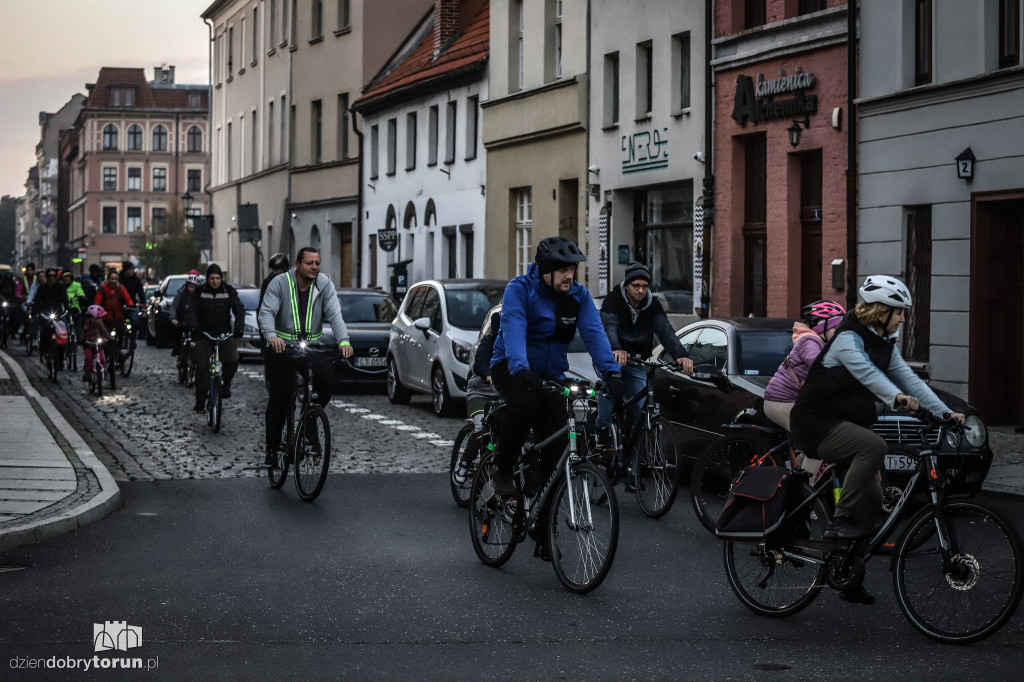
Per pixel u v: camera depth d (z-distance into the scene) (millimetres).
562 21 32125
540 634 7355
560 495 8641
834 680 6434
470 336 19688
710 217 25969
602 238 29859
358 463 14992
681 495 12789
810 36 22859
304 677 6406
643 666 6684
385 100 43594
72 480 12352
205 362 19266
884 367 7758
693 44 26500
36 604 7941
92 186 127875
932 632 7285
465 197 37812
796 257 23812
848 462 7707
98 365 22906
